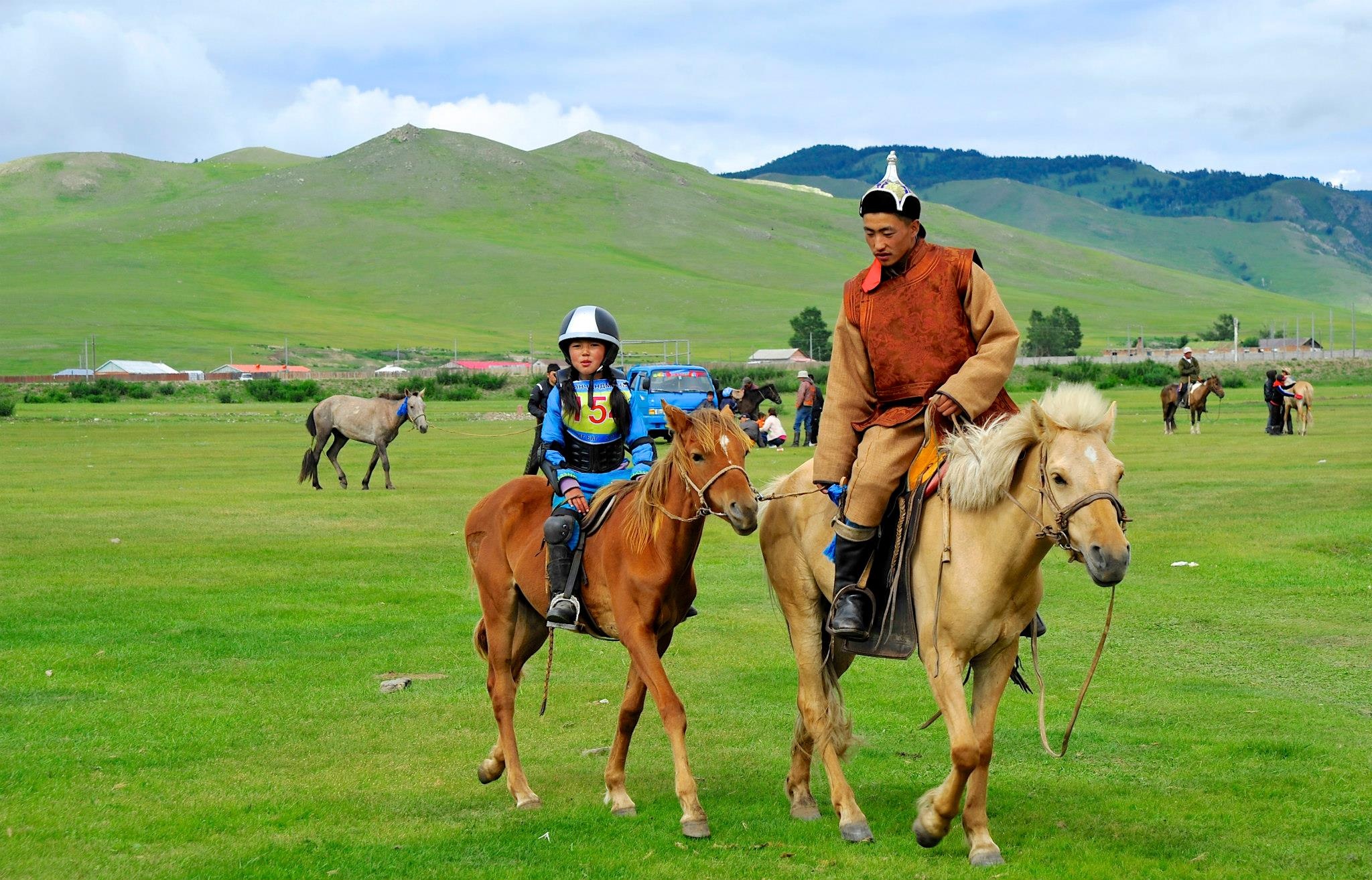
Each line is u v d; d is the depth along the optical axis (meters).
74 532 18.09
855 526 6.14
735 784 7.29
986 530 5.73
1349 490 20.66
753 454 32.38
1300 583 13.38
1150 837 6.21
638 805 6.84
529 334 185.88
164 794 6.97
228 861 5.90
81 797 6.88
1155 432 39.44
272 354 154.00
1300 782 7.06
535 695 9.47
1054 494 5.49
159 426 51.66
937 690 5.84
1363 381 96.00
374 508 21.47
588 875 5.72
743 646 11.09
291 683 9.62
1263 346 184.12
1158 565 14.73
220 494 23.84
